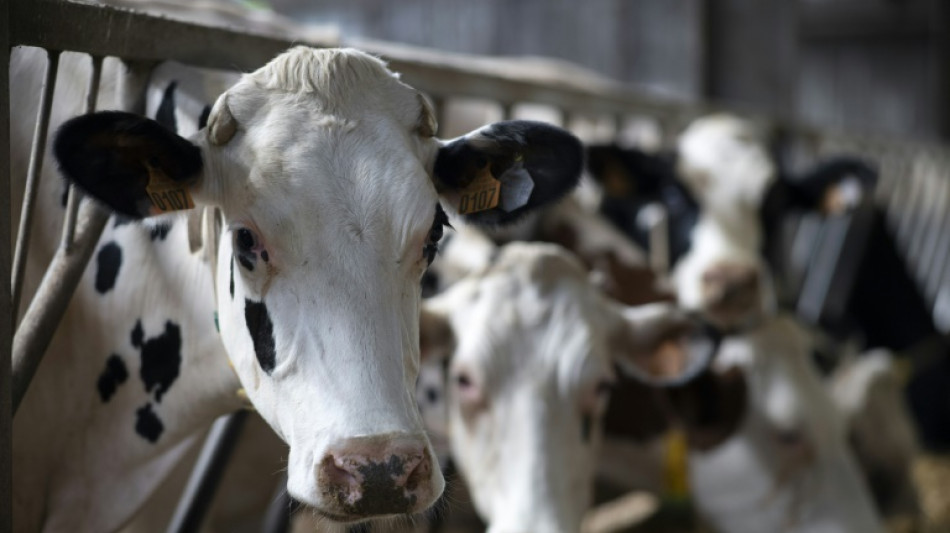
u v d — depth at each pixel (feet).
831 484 12.03
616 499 13.46
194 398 7.16
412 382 5.78
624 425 12.03
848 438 16.66
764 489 12.00
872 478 17.16
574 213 13.01
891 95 53.57
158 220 6.13
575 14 32.83
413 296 5.89
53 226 7.48
